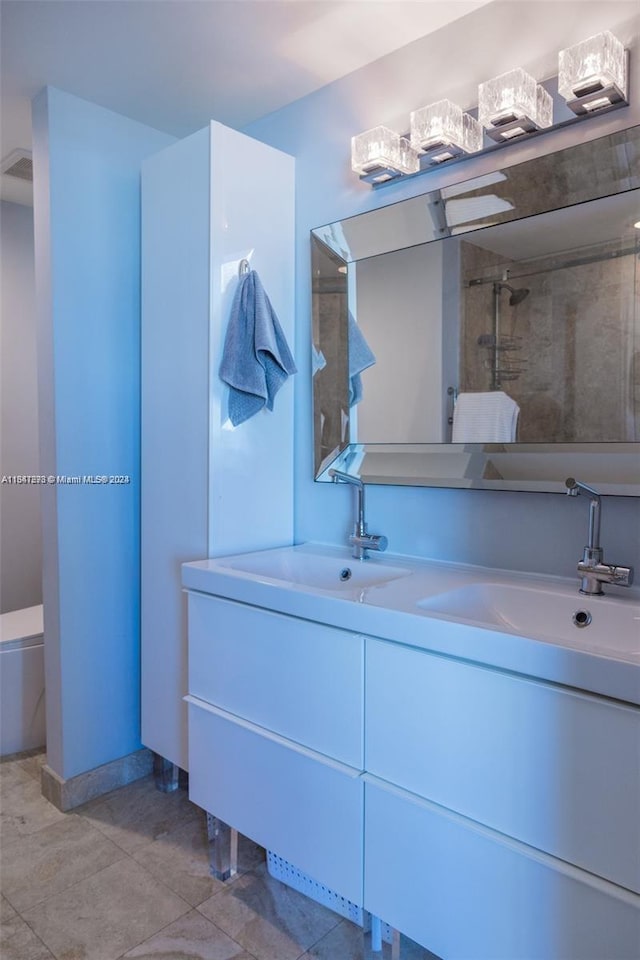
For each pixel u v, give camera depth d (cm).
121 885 175
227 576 169
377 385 192
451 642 121
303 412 218
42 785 223
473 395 171
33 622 270
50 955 150
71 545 212
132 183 226
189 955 150
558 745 109
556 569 162
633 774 101
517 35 162
